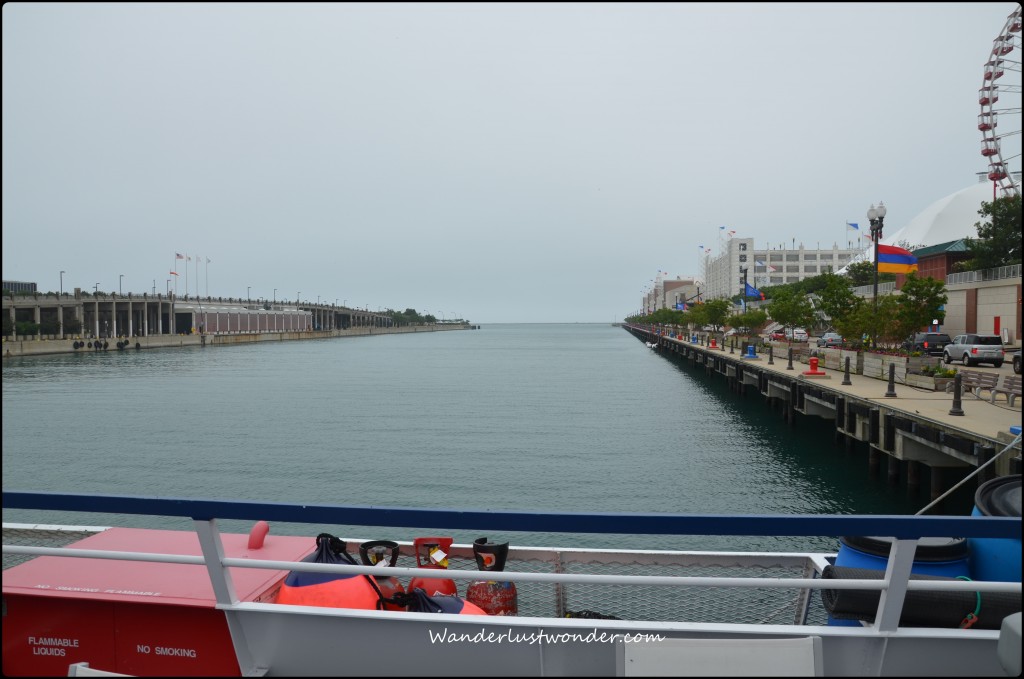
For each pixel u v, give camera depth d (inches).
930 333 1846.7
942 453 779.4
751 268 6166.3
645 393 2070.6
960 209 4320.9
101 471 1015.0
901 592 103.7
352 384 2437.3
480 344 6850.4
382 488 903.1
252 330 6875.0
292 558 142.6
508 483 927.0
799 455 1099.3
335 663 116.4
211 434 1337.4
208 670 120.3
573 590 158.2
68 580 131.4
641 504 823.7
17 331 4055.1
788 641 103.7
